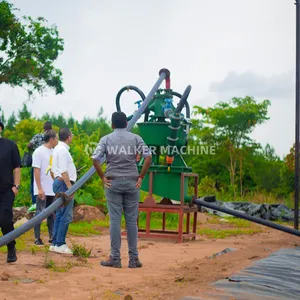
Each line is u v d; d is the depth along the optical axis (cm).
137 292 618
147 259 903
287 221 1883
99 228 1352
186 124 1238
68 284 662
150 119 1262
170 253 984
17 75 3597
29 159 1150
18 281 668
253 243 1153
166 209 1198
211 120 4794
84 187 1809
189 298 580
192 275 717
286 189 3453
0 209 790
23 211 1515
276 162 4659
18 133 4525
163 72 1288
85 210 1496
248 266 774
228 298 580
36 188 1068
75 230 1268
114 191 819
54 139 1072
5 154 793
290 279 690
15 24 3597
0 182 791
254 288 627
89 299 592
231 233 1370
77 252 904
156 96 1258
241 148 4600
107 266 812
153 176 1212
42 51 3672
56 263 814
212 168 4606
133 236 821
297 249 984
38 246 991
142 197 1875
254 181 4509
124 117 842
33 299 588
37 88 3703
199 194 2880
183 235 1191
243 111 4744
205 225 1563
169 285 654
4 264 788
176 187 1204
